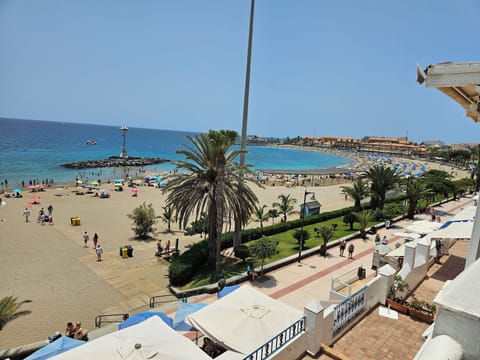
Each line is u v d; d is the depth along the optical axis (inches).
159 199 1807.3
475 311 70.2
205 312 380.8
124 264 861.2
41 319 591.2
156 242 1060.5
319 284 694.5
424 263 488.4
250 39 889.5
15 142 5270.7
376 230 1125.1
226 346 332.8
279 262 794.8
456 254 624.1
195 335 485.7
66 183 2250.2
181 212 798.5
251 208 847.7
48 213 1380.4
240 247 846.5
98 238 1077.1
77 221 1227.9
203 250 840.9
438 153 6333.7
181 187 810.8
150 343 288.8
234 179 823.7
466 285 76.3
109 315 599.5
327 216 1323.8
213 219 808.9
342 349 311.0
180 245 1042.1
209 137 781.9
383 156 6998.0
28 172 2620.6
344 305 340.2
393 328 348.2
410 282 450.3
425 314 363.6
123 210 1507.1
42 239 1040.2
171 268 733.9
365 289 372.5
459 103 200.8
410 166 4766.2
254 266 787.4
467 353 70.7
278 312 378.0
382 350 310.7
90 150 4936.0
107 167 3287.4
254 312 373.1
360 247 955.3
